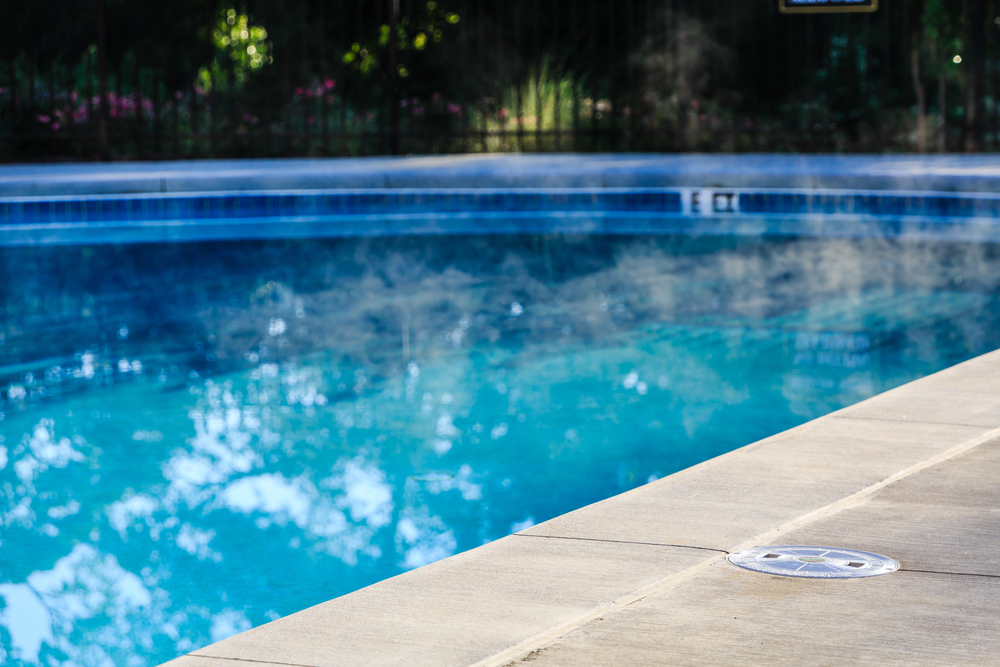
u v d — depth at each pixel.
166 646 2.08
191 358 4.66
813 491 2.25
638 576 1.82
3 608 2.27
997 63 11.20
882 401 2.99
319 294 6.01
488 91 12.46
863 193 8.31
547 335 5.00
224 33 13.18
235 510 2.89
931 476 2.33
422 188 8.85
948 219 8.02
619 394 4.02
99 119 10.85
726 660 1.50
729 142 11.98
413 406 3.92
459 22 13.36
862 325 5.02
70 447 3.48
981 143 10.49
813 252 6.97
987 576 1.79
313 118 11.79
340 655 1.55
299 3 13.39
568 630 1.62
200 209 8.61
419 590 1.78
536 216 8.67
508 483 3.10
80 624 2.19
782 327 5.03
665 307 5.54
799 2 10.60
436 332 5.11
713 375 4.25
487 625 1.64
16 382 4.33
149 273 6.58
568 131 11.17
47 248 7.30
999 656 1.51
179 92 12.55
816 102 12.14
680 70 11.46
